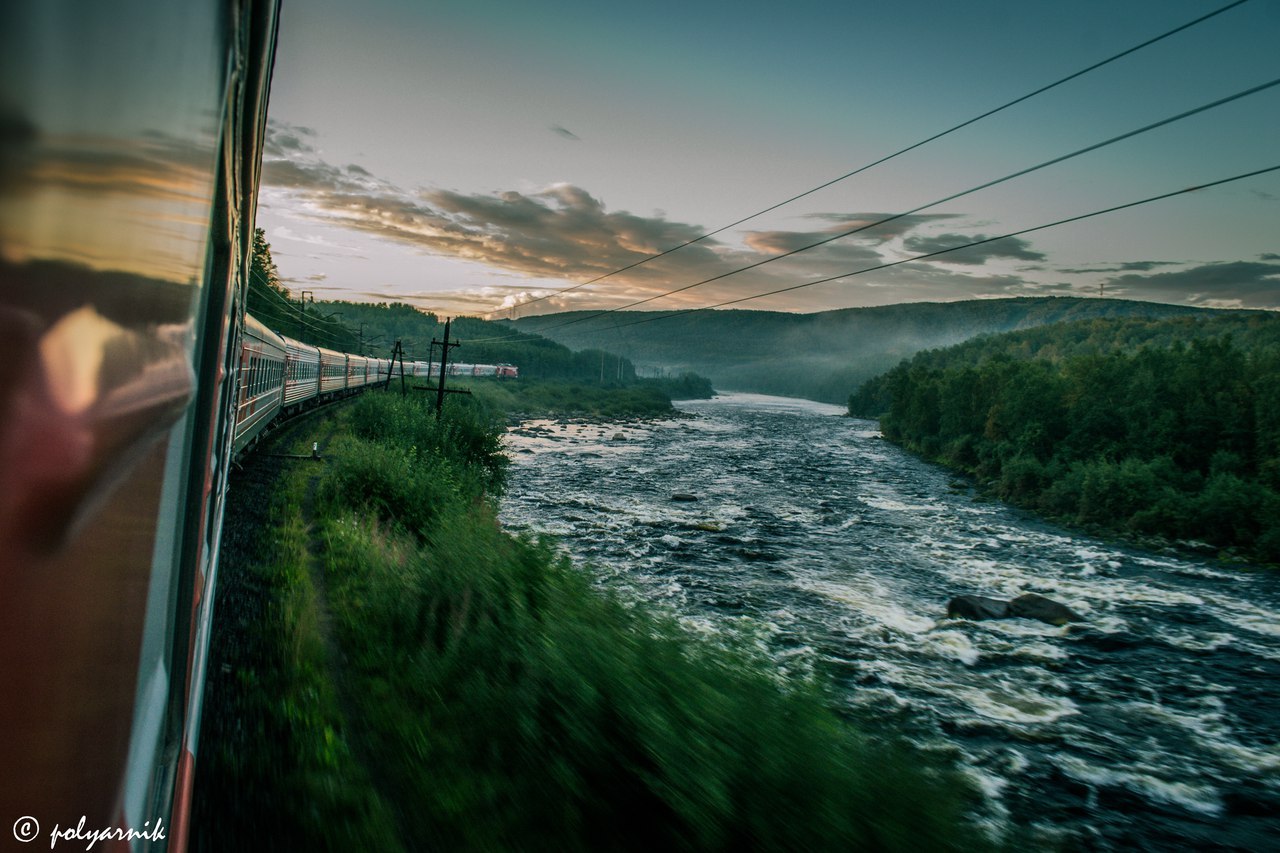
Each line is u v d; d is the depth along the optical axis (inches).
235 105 67.4
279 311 2893.7
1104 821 390.6
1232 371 1898.4
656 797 190.2
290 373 1112.2
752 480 1672.0
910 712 510.6
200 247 52.9
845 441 3038.9
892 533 1188.5
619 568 832.9
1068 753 465.4
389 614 324.5
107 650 35.4
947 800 188.5
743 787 177.3
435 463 849.5
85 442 27.4
